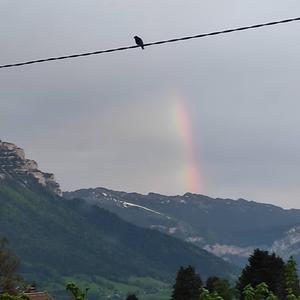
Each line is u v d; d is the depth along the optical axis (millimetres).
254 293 29438
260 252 110562
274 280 101438
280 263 107688
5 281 108438
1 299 30812
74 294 30406
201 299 29750
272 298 29219
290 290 32875
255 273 105750
